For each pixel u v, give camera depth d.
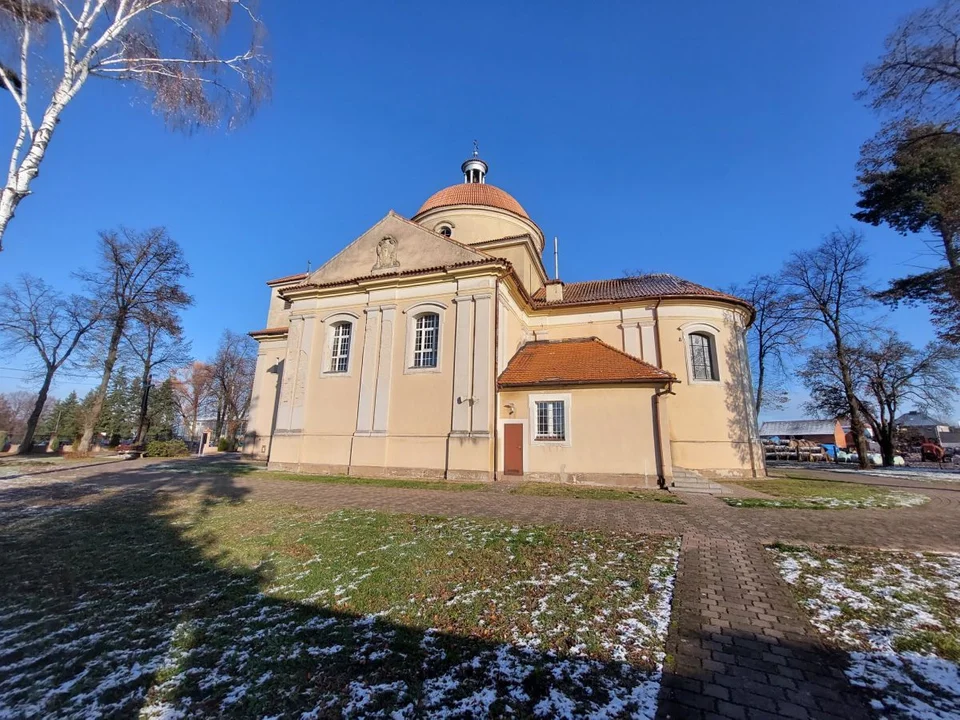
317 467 19.41
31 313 30.89
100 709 3.51
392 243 20.92
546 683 3.71
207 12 8.80
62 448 37.03
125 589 5.93
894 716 3.32
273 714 3.39
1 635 4.71
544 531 8.72
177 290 31.39
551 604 5.27
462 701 3.48
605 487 15.64
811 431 64.25
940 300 21.36
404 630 4.69
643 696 3.54
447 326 18.80
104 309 29.86
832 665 4.00
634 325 21.77
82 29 7.51
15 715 3.45
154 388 51.22
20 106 7.07
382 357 19.42
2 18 7.05
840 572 6.32
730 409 20.41
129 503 11.94
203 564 6.89
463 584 5.94
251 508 11.32
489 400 17.34
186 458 27.67
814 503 12.07
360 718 3.31
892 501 12.56
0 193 6.61
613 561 6.83
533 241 28.53
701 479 15.86
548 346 20.67
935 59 15.51
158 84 8.64
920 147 18.86
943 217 19.56
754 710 3.37
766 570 6.43
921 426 64.06
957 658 4.10
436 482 16.34
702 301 21.45
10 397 76.19
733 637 4.48
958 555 7.08
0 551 7.63
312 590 5.81
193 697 3.63
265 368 29.20
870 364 31.09
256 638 4.57
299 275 30.61
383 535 8.53
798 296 29.55
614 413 16.72
